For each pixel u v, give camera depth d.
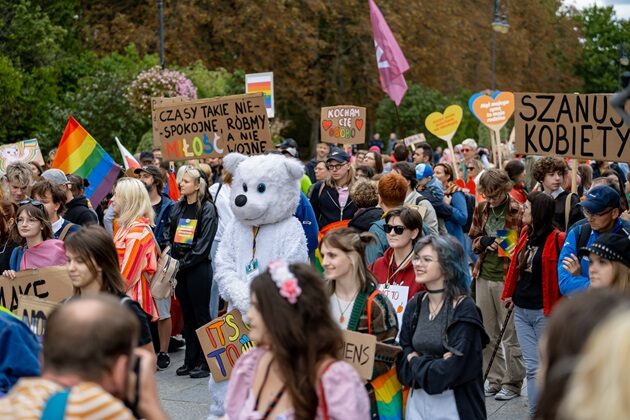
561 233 7.80
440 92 48.56
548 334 3.04
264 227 7.84
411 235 7.30
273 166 7.72
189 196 10.27
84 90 28.72
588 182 13.63
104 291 5.67
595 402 2.55
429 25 46.12
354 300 6.09
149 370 4.08
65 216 10.32
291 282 4.23
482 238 9.10
